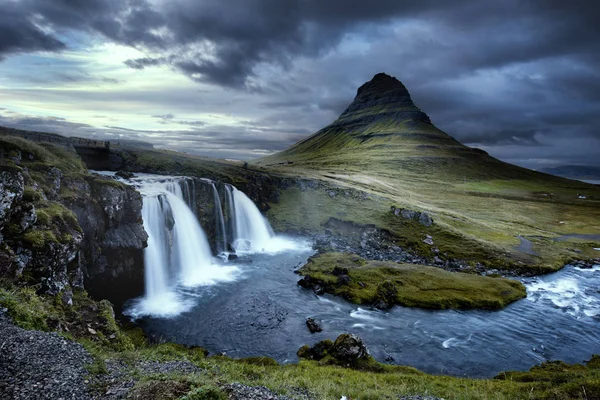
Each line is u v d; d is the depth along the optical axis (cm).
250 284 5397
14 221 2686
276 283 5472
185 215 6538
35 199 3250
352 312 4475
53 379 1486
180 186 7144
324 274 5659
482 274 6762
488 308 4850
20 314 1953
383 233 8694
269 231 9075
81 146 8238
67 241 3047
